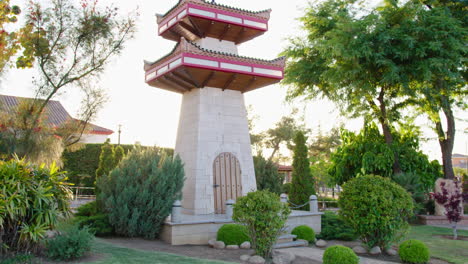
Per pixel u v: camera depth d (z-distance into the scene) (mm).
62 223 9141
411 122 24109
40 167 8992
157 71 14836
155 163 12875
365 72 20734
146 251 10023
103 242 10977
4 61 10008
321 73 24109
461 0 22078
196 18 14500
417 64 19844
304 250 11984
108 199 12141
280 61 15344
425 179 22609
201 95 15070
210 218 13125
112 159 20453
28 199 8188
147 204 12336
